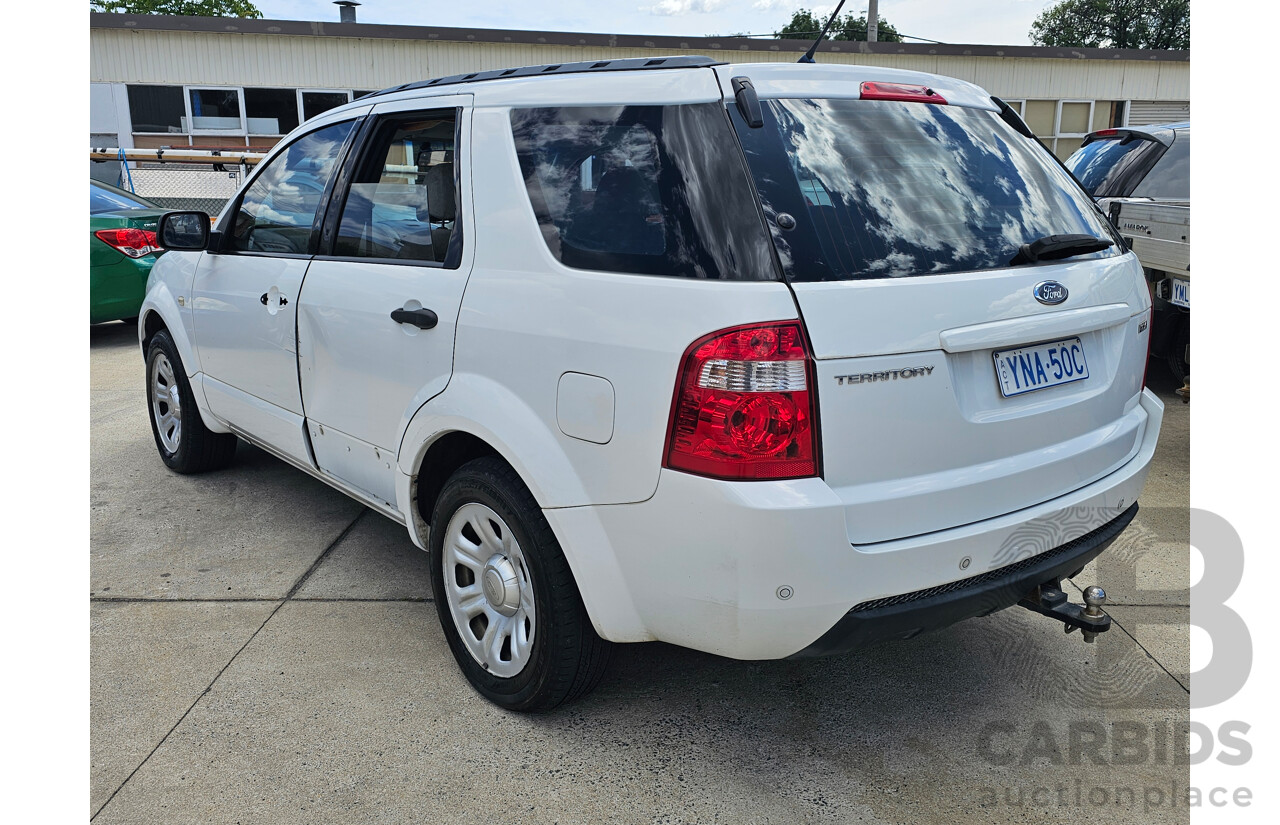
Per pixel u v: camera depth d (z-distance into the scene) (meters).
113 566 3.51
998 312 2.13
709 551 1.97
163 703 2.62
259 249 3.58
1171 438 5.14
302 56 17.98
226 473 4.57
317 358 3.14
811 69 2.30
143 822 2.15
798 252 1.97
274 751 2.41
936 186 2.26
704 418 1.92
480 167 2.55
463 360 2.47
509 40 18.36
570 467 2.20
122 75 17.67
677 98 2.20
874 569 1.98
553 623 2.34
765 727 2.54
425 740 2.46
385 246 2.91
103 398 6.05
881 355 1.96
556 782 2.30
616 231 2.20
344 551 3.66
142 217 8.07
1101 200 6.30
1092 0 45.62
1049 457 2.27
